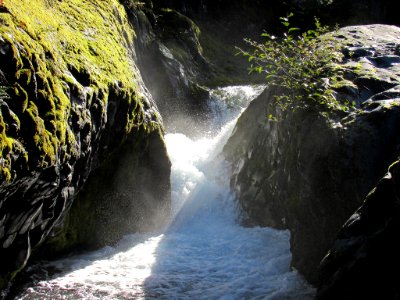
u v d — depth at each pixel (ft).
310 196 14.20
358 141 12.96
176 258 16.75
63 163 12.04
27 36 11.44
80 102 12.98
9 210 10.69
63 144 11.82
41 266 15.29
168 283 14.66
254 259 16.43
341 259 9.51
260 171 19.15
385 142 12.75
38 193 11.35
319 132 14.24
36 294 13.56
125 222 18.54
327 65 16.75
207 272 15.52
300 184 14.87
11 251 12.01
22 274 14.43
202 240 18.69
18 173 10.15
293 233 15.69
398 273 8.55
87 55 15.28
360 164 12.64
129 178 18.24
